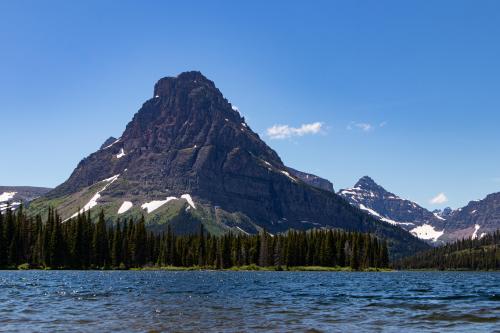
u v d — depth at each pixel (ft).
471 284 393.29
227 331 120.47
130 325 129.70
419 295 244.63
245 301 203.21
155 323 133.69
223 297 223.71
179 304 187.42
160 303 191.01
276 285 334.03
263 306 182.09
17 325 129.80
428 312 163.22
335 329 124.47
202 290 272.51
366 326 129.80
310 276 540.52
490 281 484.74
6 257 633.61
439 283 406.82
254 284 346.54
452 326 130.21
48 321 137.39
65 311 161.38
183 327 126.72
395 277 574.97
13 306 176.65
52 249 654.53
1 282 331.77
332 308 176.14
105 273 552.82
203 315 152.15
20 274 483.92
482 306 184.85
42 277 416.46
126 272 619.26
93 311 161.48
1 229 632.79
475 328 126.72
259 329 123.95
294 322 137.08
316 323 135.23
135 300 203.41
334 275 588.50
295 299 215.51
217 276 517.14
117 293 241.55
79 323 133.39
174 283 348.18
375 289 295.28
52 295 226.58
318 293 254.88
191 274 581.53
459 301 208.03
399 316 151.84
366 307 180.45
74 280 369.09
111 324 131.44
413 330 123.24
